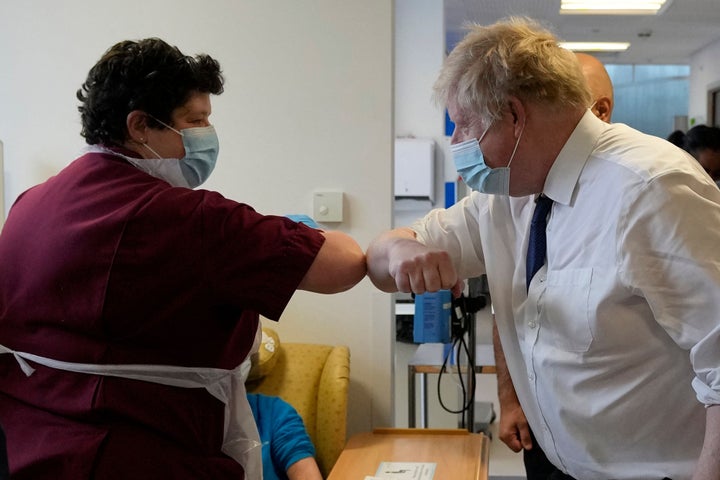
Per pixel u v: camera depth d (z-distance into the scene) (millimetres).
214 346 1099
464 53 1302
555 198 1271
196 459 1104
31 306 1060
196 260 1025
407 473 1681
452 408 3340
